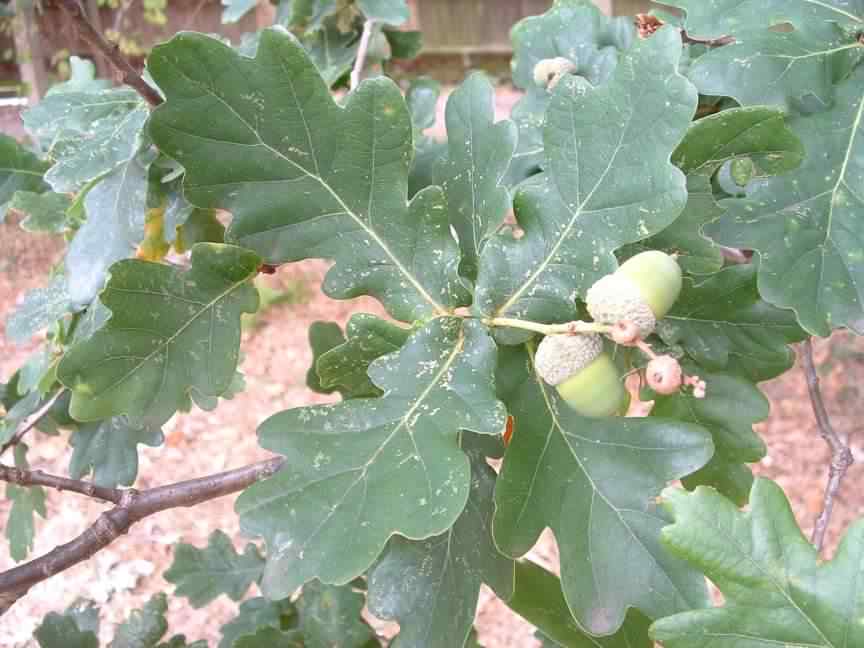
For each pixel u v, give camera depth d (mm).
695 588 143
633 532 148
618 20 232
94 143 198
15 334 215
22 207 226
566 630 181
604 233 146
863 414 678
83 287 186
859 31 172
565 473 152
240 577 333
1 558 609
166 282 159
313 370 235
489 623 577
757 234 163
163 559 634
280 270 929
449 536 162
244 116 146
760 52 168
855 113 168
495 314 150
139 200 191
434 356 148
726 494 203
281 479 135
